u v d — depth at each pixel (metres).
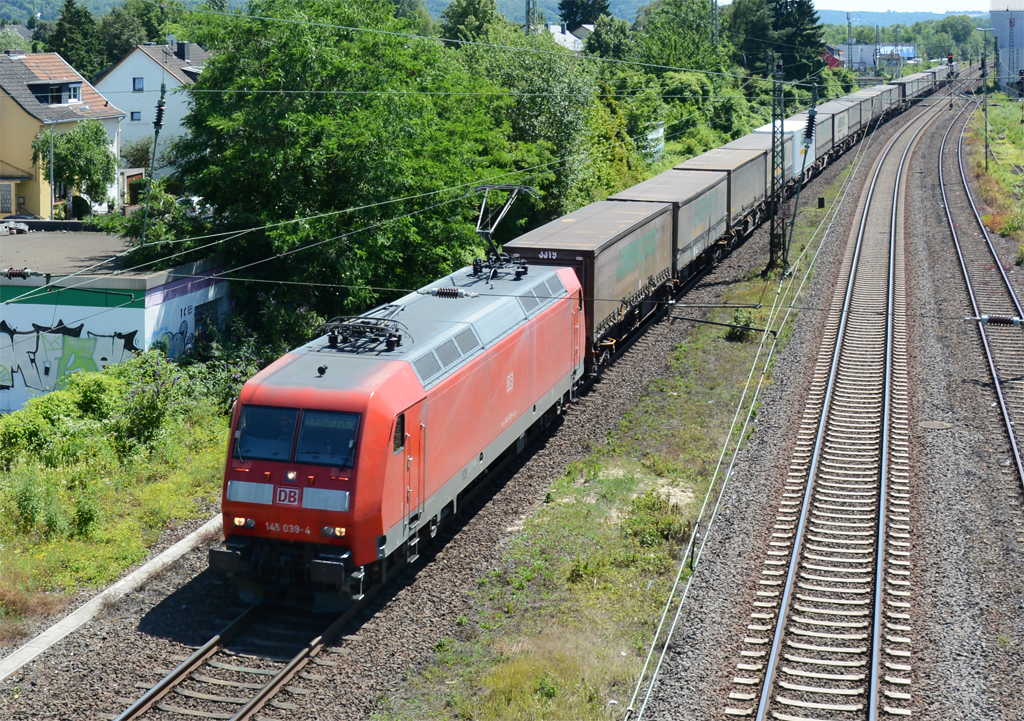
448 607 14.22
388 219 26.64
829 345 26.53
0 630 13.26
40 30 127.88
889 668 12.35
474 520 17.20
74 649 12.92
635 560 15.47
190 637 13.31
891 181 52.12
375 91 26.42
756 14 94.62
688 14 90.94
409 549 14.98
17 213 52.47
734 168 37.53
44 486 17.33
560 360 21.23
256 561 13.99
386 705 11.79
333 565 13.27
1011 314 28.44
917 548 15.59
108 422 20.39
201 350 24.88
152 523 16.91
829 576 14.83
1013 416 21.16
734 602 14.12
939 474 18.36
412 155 27.67
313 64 25.45
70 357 24.02
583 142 42.75
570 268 22.44
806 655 12.76
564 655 12.69
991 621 13.42
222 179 25.98
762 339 27.03
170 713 11.56
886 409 21.42
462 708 11.66
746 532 16.33
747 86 85.06
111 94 68.38
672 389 24.08
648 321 29.83
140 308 23.30
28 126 52.19
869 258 36.19
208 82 26.69
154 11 111.69
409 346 15.62
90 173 52.44
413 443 14.58
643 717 11.48
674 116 69.19
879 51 160.75
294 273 26.06
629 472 19.16
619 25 94.75
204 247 25.72
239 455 14.02
